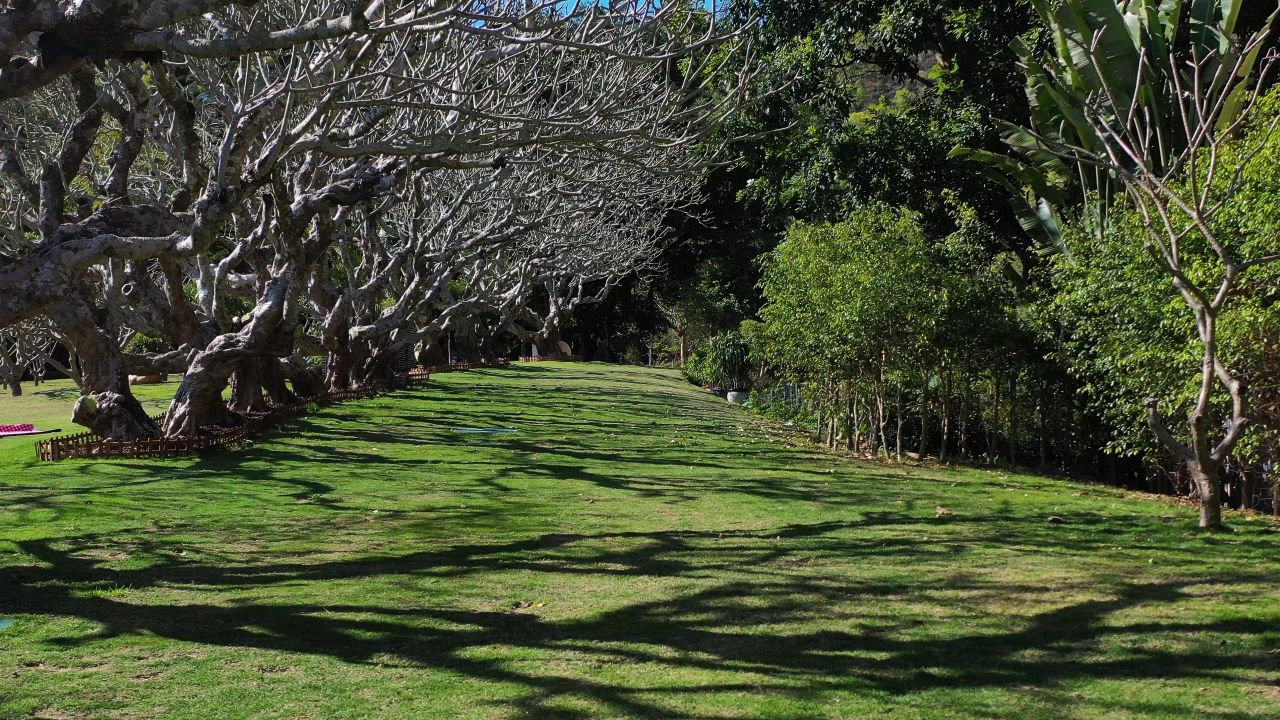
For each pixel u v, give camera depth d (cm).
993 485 1555
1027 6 2247
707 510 1198
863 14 2380
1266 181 1143
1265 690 553
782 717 522
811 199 2545
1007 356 1870
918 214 2030
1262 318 1100
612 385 3522
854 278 1834
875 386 1942
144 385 3328
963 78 2420
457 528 1055
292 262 1619
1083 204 1933
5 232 1803
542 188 2331
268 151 1070
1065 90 1820
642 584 812
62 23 651
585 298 4878
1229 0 1797
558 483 1391
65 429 1966
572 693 558
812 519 1146
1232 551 953
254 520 1074
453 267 2652
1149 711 525
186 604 743
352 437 1805
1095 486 1653
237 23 1286
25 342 2873
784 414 2873
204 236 973
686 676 586
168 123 1688
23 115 1691
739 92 1534
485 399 2684
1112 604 742
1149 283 1263
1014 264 2495
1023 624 692
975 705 538
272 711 530
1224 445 1083
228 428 1641
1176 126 1805
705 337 5434
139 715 523
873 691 560
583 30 1305
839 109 2520
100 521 1041
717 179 4328
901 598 768
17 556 891
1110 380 1411
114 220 1076
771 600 761
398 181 1427
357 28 680
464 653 630
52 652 629
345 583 810
